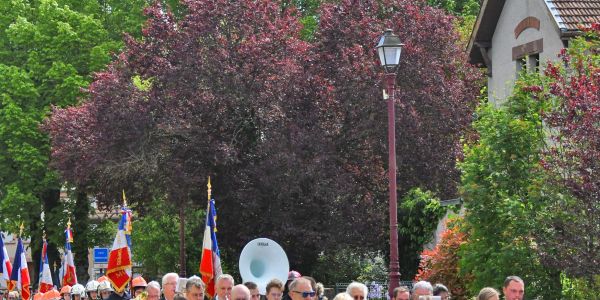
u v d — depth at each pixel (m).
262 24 49.97
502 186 30.94
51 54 65.88
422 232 51.88
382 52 29.81
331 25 48.81
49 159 63.78
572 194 28.09
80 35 66.88
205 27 48.81
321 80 48.03
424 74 47.88
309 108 48.50
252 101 47.75
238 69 48.22
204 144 47.78
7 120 63.53
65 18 66.94
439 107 48.16
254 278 27.39
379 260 56.28
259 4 50.62
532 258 29.95
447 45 50.22
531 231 29.53
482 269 31.56
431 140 48.38
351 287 19.88
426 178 48.88
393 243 29.53
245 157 49.47
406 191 50.56
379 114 46.59
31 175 63.78
